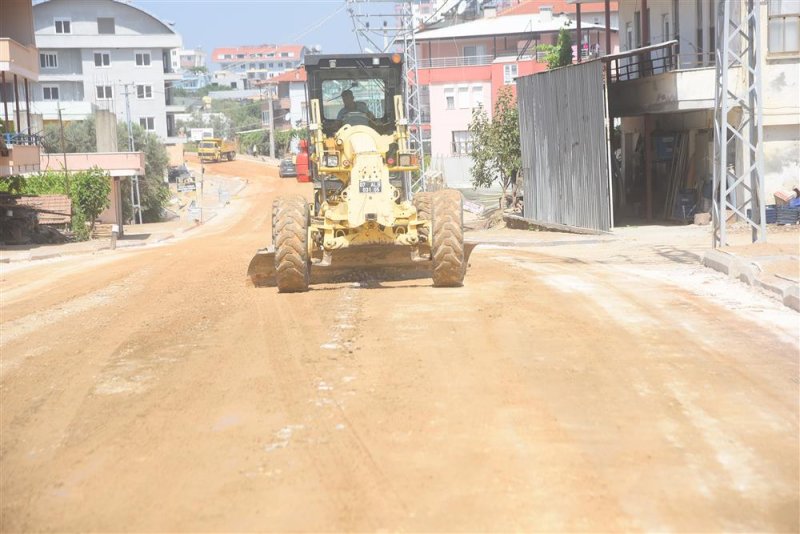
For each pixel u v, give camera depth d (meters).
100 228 47.75
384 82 14.47
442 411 6.97
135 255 26.44
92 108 79.00
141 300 13.71
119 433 6.77
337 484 5.58
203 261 21.03
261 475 5.77
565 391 7.47
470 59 73.12
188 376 8.34
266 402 7.34
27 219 36.66
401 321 10.46
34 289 16.59
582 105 27.16
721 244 16.55
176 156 92.81
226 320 11.14
